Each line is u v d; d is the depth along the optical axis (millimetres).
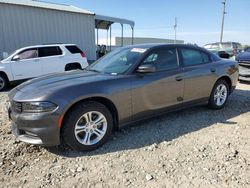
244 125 4629
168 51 4617
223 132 4301
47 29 13984
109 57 4848
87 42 15812
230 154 3494
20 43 13148
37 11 13508
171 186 2814
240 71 8656
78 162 3363
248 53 8812
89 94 3545
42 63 9883
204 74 5027
